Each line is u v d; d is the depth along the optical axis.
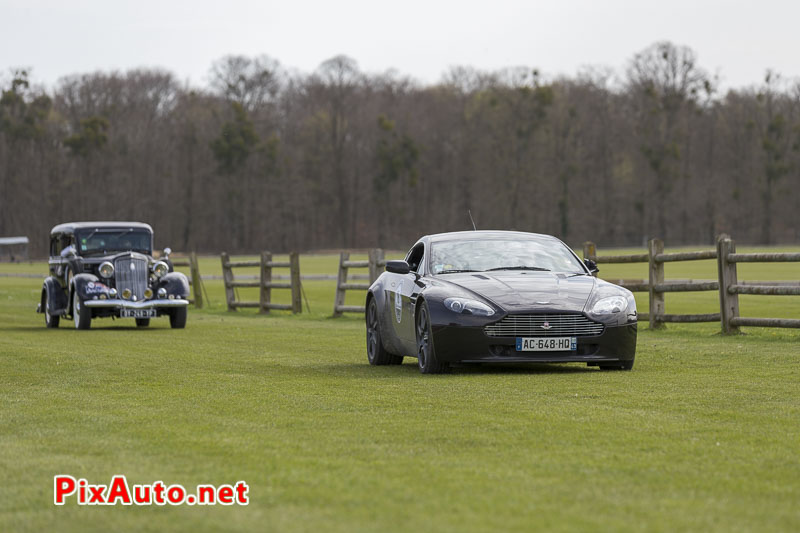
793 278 122.25
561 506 13.77
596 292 32.22
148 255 64.56
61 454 18.28
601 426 20.62
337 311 69.25
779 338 42.84
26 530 13.12
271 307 77.50
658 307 50.47
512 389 27.20
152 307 61.28
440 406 23.97
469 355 31.20
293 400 25.45
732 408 23.19
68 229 64.56
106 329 61.44
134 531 12.92
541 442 18.83
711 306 76.94
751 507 13.72
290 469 16.48
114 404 25.11
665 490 14.77
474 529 12.52
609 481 15.40
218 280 148.38
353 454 17.80
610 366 32.75
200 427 21.11
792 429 20.20
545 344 31.05
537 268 34.62
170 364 36.09
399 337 34.78
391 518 13.12
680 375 30.22
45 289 65.94
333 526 12.74
